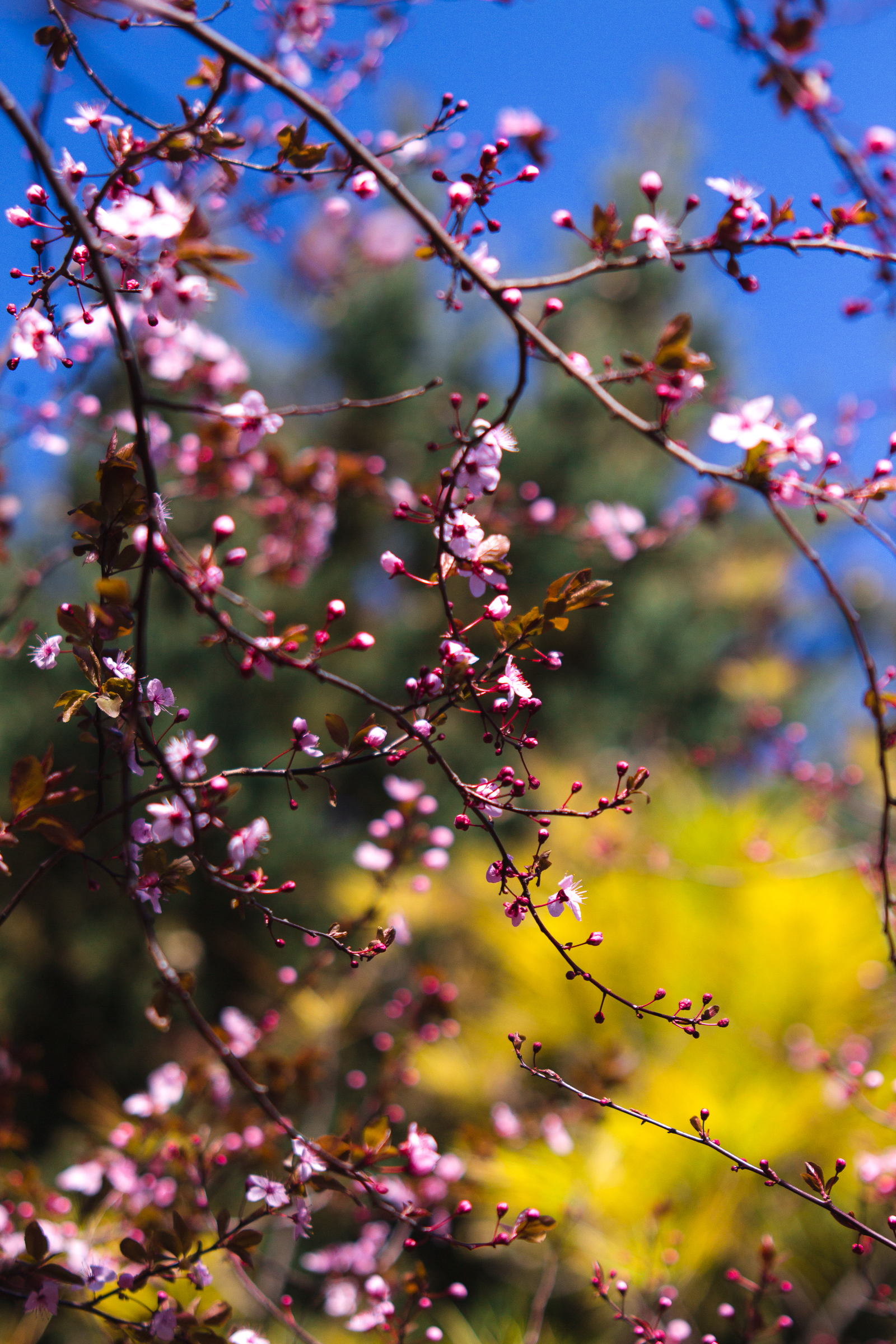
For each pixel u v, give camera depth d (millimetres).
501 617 1908
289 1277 2414
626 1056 2721
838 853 3154
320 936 1925
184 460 2340
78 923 5328
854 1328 3010
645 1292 2227
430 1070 3043
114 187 1927
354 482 2496
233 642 1912
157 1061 5398
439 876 3750
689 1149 2295
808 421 1940
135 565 1895
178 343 2182
